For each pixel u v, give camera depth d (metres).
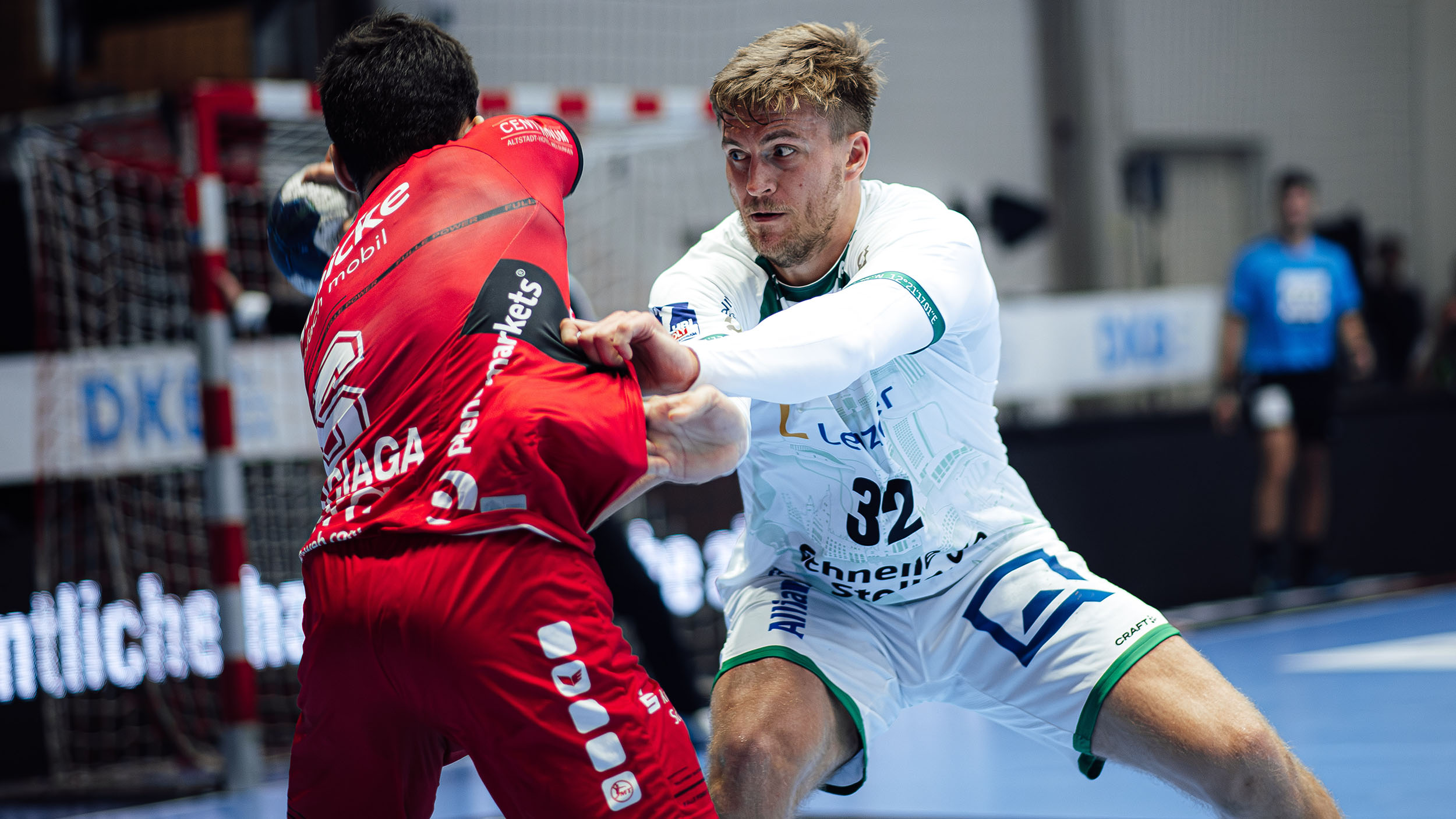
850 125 2.66
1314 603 9.92
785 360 2.28
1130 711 2.74
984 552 2.97
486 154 2.33
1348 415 10.82
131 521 6.74
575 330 2.20
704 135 7.71
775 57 2.58
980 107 12.52
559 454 2.11
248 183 7.11
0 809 5.79
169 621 6.79
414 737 2.15
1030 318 9.34
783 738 2.68
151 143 6.69
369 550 2.11
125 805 5.67
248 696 5.92
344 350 2.24
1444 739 5.54
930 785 5.38
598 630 2.09
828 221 2.67
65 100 8.33
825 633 2.92
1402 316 12.22
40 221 6.77
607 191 8.82
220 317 5.91
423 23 2.48
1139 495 9.73
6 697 6.35
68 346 6.87
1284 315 9.59
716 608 8.20
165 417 6.60
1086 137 12.91
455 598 2.03
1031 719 2.94
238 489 5.95
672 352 2.21
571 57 9.64
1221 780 2.64
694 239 9.25
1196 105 13.66
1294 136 14.22
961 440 2.91
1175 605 9.82
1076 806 4.87
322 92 2.48
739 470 3.06
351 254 2.32
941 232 2.67
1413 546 11.05
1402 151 14.91
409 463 2.12
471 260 2.20
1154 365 9.95
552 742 2.02
